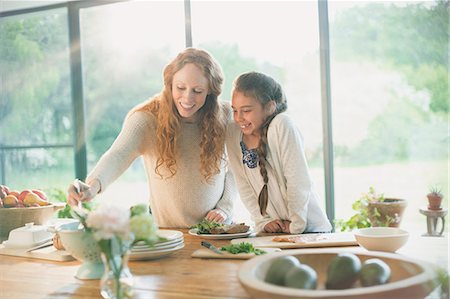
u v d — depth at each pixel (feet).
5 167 17.48
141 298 3.82
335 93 15.98
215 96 7.04
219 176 7.32
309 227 6.76
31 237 5.83
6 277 4.70
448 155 15.39
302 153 6.54
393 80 15.61
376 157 15.98
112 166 6.42
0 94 17.54
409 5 15.30
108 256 3.66
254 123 6.60
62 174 17.12
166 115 6.88
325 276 4.00
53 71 17.25
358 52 15.70
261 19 15.49
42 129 17.28
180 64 6.62
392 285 3.19
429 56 15.31
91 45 16.98
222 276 4.33
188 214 7.32
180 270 4.59
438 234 11.76
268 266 3.84
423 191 15.47
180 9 15.62
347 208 15.99
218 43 17.78
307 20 15.30
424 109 15.49
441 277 3.74
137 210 3.80
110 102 17.17
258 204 6.92
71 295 4.06
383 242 4.74
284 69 16.02
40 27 17.24
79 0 16.21
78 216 4.46
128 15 16.70
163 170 7.15
